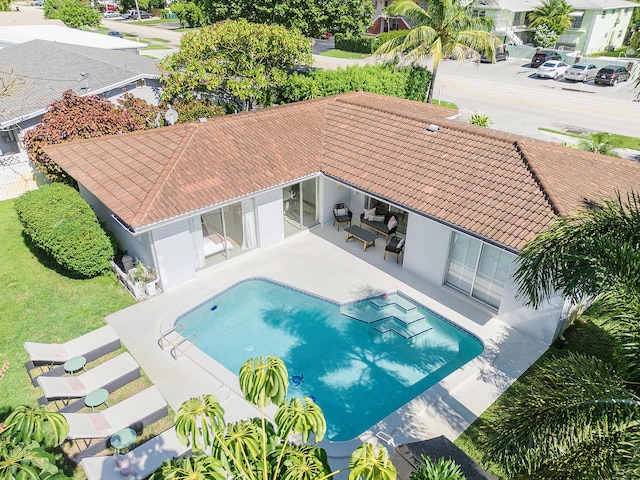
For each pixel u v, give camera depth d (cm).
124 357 1358
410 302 1698
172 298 1686
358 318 1627
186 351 1446
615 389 697
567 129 3372
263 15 4156
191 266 1769
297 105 2378
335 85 3250
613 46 6650
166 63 2938
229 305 1700
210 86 2900
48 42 4222
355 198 2236
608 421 660
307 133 2188
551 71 4878
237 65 3092
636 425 654
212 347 1502
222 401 1276
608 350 1420
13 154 2744
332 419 1248
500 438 740
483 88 4584
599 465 638
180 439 605
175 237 1673
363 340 1531
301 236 2114
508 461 710
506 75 5150
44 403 1225
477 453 1104
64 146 2048
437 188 1673
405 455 911
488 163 1717
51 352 1334
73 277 1789
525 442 696
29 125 2559
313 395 1324
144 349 1452
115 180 1742
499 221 1454
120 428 1118
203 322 1609
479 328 1532
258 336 1552
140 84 3089
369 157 1952
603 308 756
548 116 3684
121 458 1033
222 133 2027
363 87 3219
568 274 775
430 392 1276
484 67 5569
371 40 6238
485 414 1218
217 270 1853
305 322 1616
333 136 2169
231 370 1411
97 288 1733
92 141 2041
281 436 664
